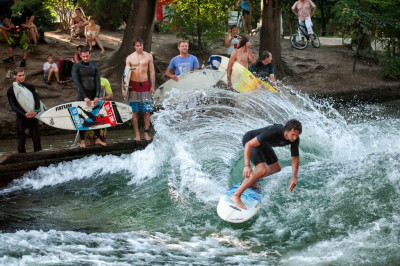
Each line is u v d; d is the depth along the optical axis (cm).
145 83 952
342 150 873
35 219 682
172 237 614
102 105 910
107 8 2047
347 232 600
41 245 585
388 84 1752
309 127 963
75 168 895
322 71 1817
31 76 1420
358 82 1752
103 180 849
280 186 721
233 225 641
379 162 775
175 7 1745
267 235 610
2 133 1202
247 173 611
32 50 1577
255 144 610
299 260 541
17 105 884
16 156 866
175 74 1086
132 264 534
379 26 1775
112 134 1205
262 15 1698
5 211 718
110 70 1483
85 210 717
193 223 655
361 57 1958
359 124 1122
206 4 1712
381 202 655
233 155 893
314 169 783
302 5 2012
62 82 1413
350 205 658
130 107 931
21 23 1498
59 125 892
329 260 538
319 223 627
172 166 863
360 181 715
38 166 883
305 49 2044
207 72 1083
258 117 1059
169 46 1830
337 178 735
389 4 1814
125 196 767
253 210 638
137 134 977
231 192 670
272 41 1689
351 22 1775
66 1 1930
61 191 805
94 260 544
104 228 648
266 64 1145
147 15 1468
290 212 658
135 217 683
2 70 1444
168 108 1075
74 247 581
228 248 579
